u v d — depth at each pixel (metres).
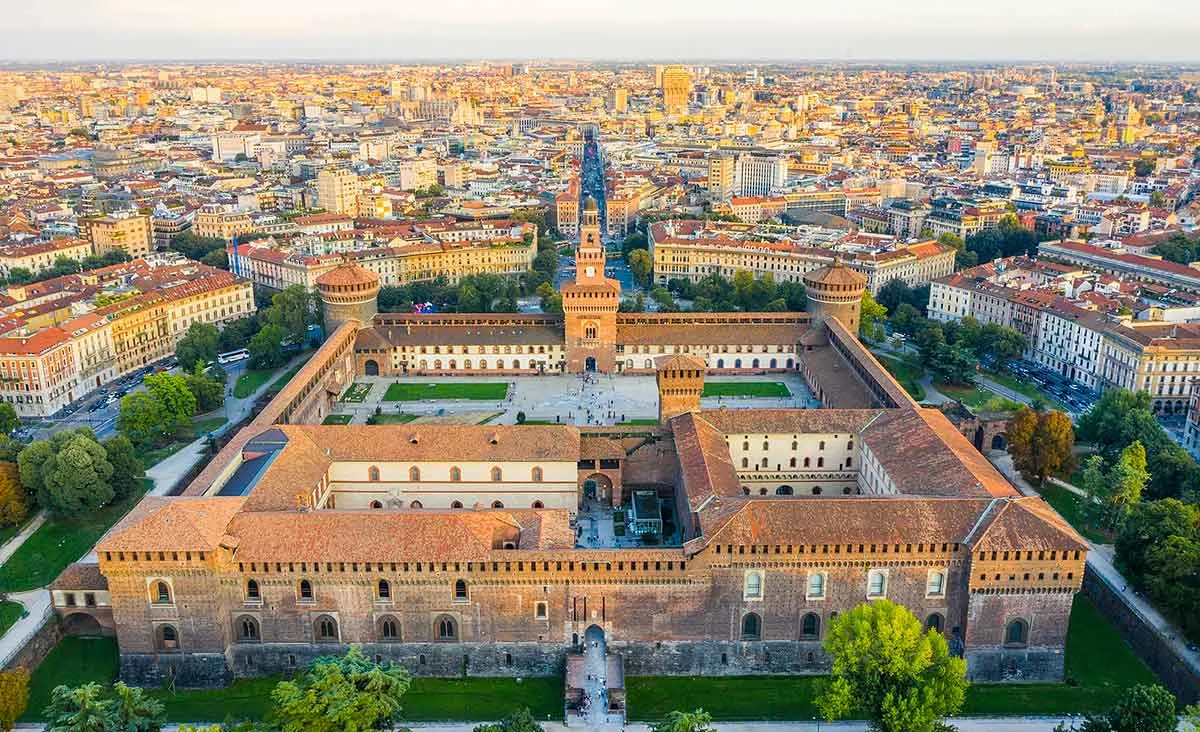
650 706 166.00
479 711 164.50
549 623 172.25
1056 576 167.00
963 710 164.75
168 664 171.00
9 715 154.00
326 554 167.50
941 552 169.00
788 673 175.25
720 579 170.12
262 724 145.25
